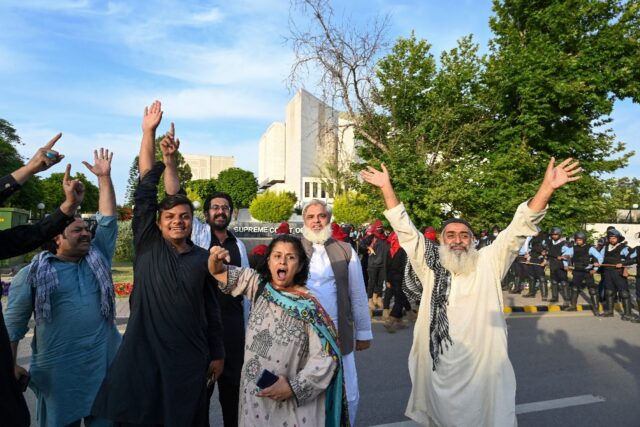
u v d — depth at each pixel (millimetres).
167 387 2602
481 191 14445
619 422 4699
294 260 2678
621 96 15875
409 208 13969
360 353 7172
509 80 15180
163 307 2709
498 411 3230
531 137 15656
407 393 5430
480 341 3355
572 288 11586
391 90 15312
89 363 3256
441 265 3611
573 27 15648
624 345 7949
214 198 4023
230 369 3605
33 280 3137
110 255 3633
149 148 3322
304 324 2561
